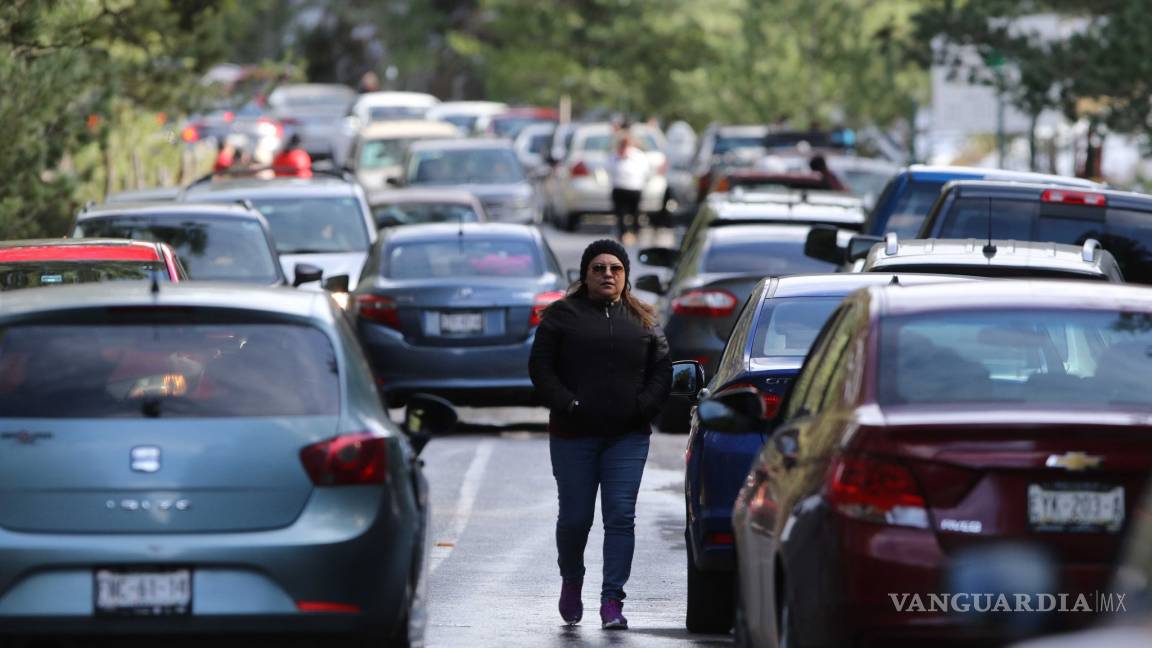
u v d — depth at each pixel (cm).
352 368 2022
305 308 2053
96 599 1873
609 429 2634
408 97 15925
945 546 1664
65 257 3356
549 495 3894
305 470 1931
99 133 5666
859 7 13075
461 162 9406
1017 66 7662
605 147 11675
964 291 1922
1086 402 1781
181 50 7662
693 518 2547
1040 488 1667
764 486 1980
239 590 1894
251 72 8831
